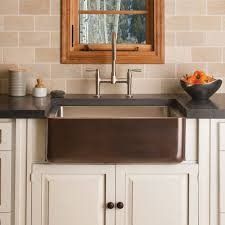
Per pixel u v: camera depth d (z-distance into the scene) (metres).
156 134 2.39
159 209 2.47
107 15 3.18
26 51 3.12
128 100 2.93
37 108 2.45
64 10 3.10
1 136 2.43
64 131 2.38
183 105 2.61
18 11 3.10
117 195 2.46
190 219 2.48
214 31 3.13
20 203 2.46
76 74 3.14
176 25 3.12
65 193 2.45
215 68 3.14
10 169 2.45
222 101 2.79
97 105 2.94
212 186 2.48
